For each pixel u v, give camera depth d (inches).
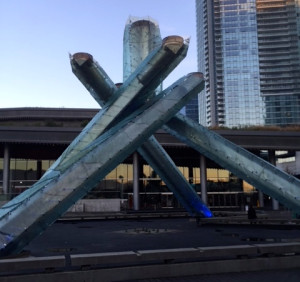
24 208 437.1
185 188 973.8
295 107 5826.8
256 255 403.5
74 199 477.7
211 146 641.6
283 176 614.5
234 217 1008.9
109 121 610.2
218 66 6171.3
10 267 318.7
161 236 693.3
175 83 623.8
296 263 393.7
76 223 1080.8
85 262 338.0
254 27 6112.2
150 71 598.9
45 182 484.4
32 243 603.5
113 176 1886.1
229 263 374.9
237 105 6003.9
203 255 370.0
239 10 6205.7
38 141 1592.0
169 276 356.2
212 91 6235.2
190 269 362.6
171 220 1181.7
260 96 5944.9
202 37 6752.0
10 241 410.3
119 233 762.8
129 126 544.4
